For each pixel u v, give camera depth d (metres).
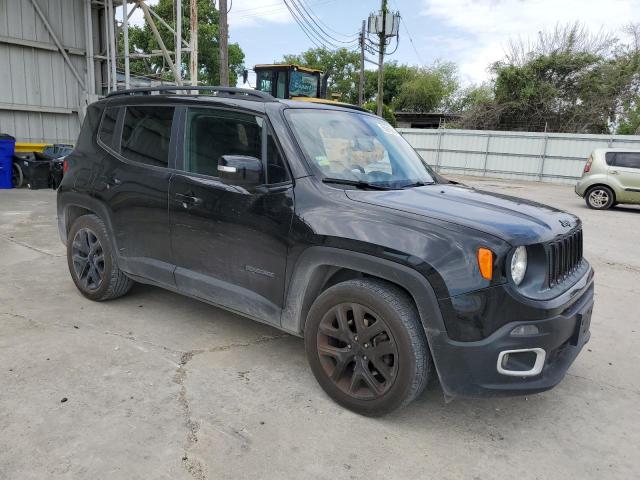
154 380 3.32
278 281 3.26
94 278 4.61
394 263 2.77
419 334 2.79
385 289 2.88
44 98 13.93
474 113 32.88
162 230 3.90
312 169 3.24
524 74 31.41
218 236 3.53
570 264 3.12
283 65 12.96
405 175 3.73
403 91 54.03
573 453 2.81
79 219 4.63
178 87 4.08
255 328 4.27
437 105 53.84
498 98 32.84
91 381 3.27
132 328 4.15
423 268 2.68
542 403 3.33
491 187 18.97
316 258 3.04
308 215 3.09
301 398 3.20
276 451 2.67
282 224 3.19
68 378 3.29
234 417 2.96
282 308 3.28
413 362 2.78
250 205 3.35
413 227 2.79
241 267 3.45
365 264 2.86
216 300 3.65
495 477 2.58
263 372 3.52
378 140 3.91
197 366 3.55
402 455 2.71
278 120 3.38
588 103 30.81
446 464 2.66
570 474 2.63
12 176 12.70
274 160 3.32
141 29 35.44
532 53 32.16
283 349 3.89
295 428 2.88
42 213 9.27
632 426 3.11
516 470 2.64
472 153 24.12
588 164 13.59
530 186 20.12
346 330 3.03
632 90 30.25
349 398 3.05
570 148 21.75
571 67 30.73
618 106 30.45
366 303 2.91
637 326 4.81
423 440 2.85
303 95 13.49
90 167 4.50
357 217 2.94
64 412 2.91
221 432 2.81
